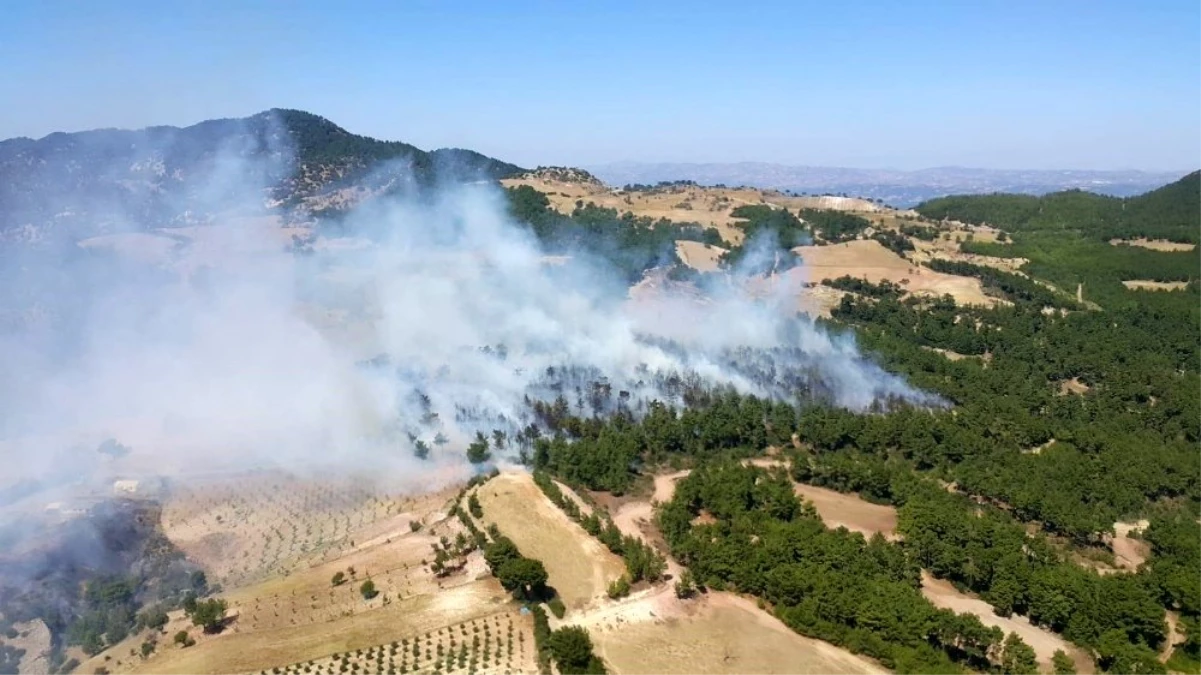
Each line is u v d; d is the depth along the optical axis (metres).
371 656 139.25
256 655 140.62
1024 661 136.00
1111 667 140.62
